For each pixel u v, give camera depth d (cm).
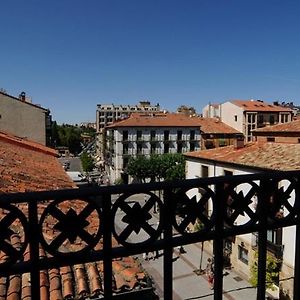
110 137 5741
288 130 2322
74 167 7744
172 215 170
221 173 2066
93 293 362
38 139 3112
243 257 1752
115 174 5219
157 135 5247
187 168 2528
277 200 200
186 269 1850
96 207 153
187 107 7656
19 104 3066
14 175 771
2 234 137
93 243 153
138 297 391
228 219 185
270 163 1647
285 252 1427
